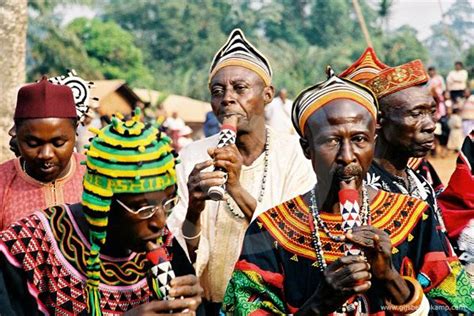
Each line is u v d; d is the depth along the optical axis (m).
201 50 47.81
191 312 4.57
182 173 6.80
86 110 7.50
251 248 5.34
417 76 7.07
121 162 4.57
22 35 12.86
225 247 6.59
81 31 47.34
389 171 7.13
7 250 4.87
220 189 6.04
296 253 5.27
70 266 4.88
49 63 42.69
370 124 5.19
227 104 6.82
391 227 5.32
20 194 6.80
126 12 49.91
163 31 48.94
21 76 12.77
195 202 6.08
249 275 5.27
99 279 4.84
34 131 6.33
